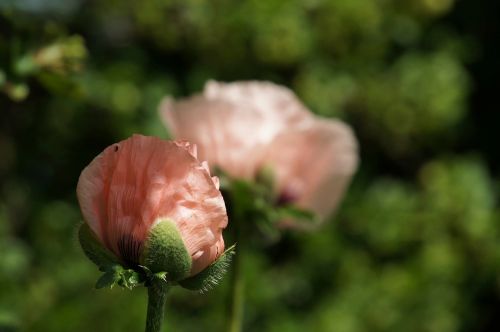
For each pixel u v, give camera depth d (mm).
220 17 2736
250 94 1022
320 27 2758
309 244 2674
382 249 2717
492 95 3162
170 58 2840
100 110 2787
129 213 693
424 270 2654
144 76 2775
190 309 2475
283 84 2795
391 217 2717
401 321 2621
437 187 2729
